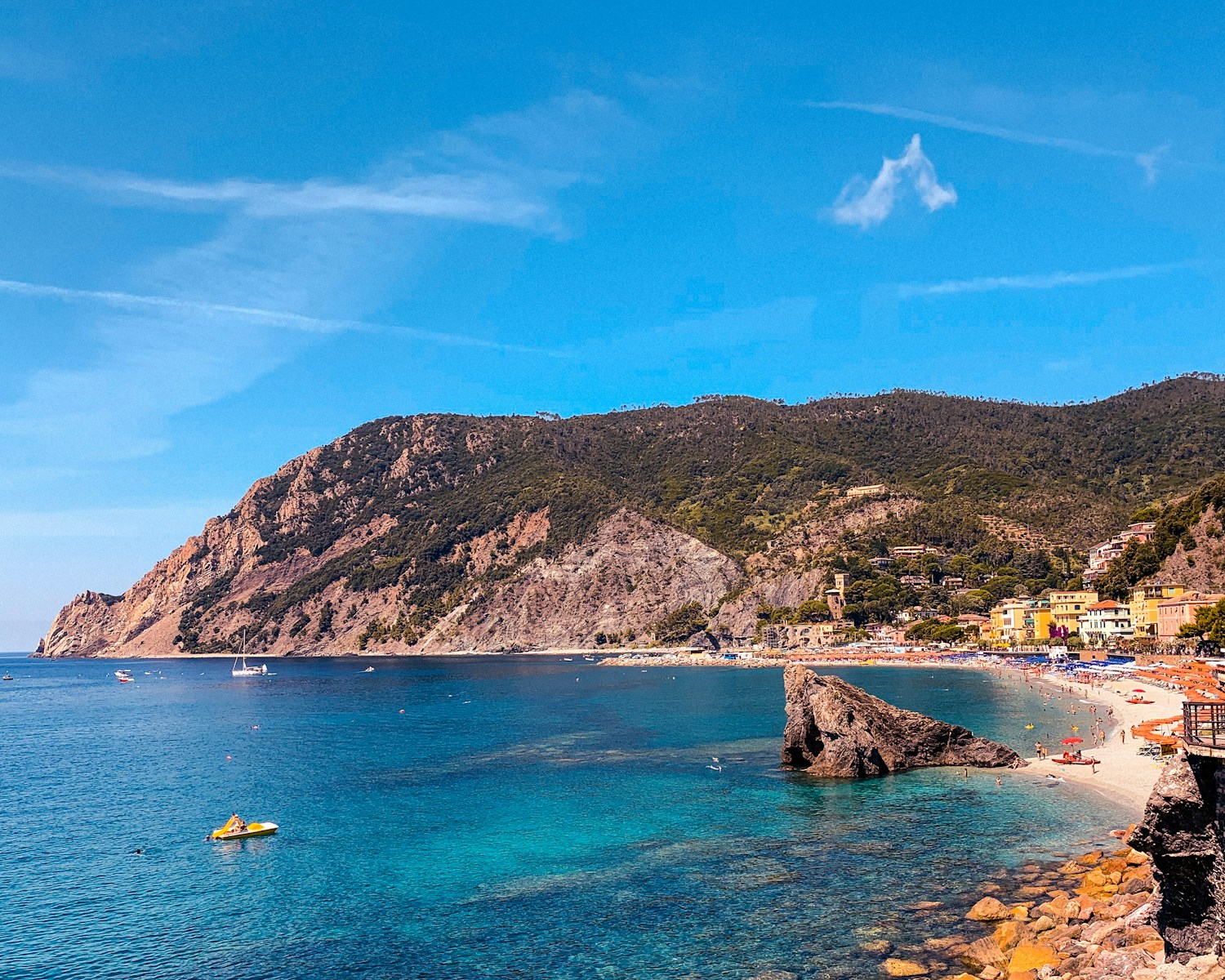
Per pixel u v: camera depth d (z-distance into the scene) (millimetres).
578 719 133375
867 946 41188
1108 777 76000
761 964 39625
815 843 58656
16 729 148500
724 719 129125
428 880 53531
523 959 41531
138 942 45250
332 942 44500
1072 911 42156
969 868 52062
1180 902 32406
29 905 51219
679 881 51625
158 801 79938
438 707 162125
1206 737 31672
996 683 177125
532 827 65125
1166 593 191125
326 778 88625
